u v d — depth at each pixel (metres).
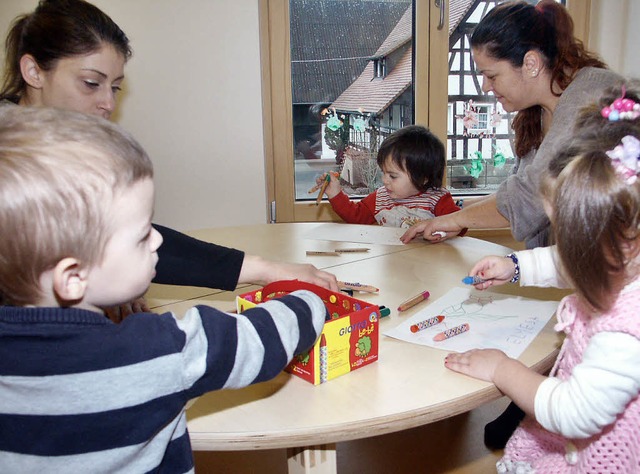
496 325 0.96
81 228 0.55
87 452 0.56
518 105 1.49
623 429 0.75
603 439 0.77
